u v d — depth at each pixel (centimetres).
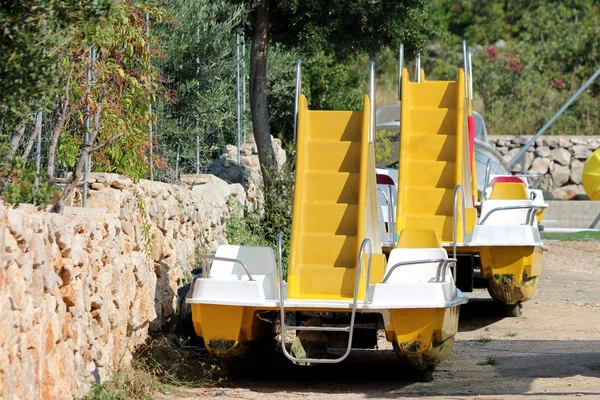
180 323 1477
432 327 1202
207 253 1789
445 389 1223
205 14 2278
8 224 802
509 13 6334
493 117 4728
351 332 1177
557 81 4997
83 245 1043
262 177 2312
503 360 1431
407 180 1689
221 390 1216
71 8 895
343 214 1275
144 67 1303
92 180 1289
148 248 1373
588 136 4309
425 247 1364
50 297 910
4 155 964
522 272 1727
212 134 2473
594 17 5609
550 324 1792
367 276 1245
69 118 1266
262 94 2331
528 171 4288
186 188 1844
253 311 1231
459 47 5791
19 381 805
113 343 1171
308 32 2323
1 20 850
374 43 2447
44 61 874
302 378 1327
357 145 1310
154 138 1714
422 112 1712
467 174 1770
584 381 1234
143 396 1137
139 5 1262
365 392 1218
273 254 1330
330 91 3572
